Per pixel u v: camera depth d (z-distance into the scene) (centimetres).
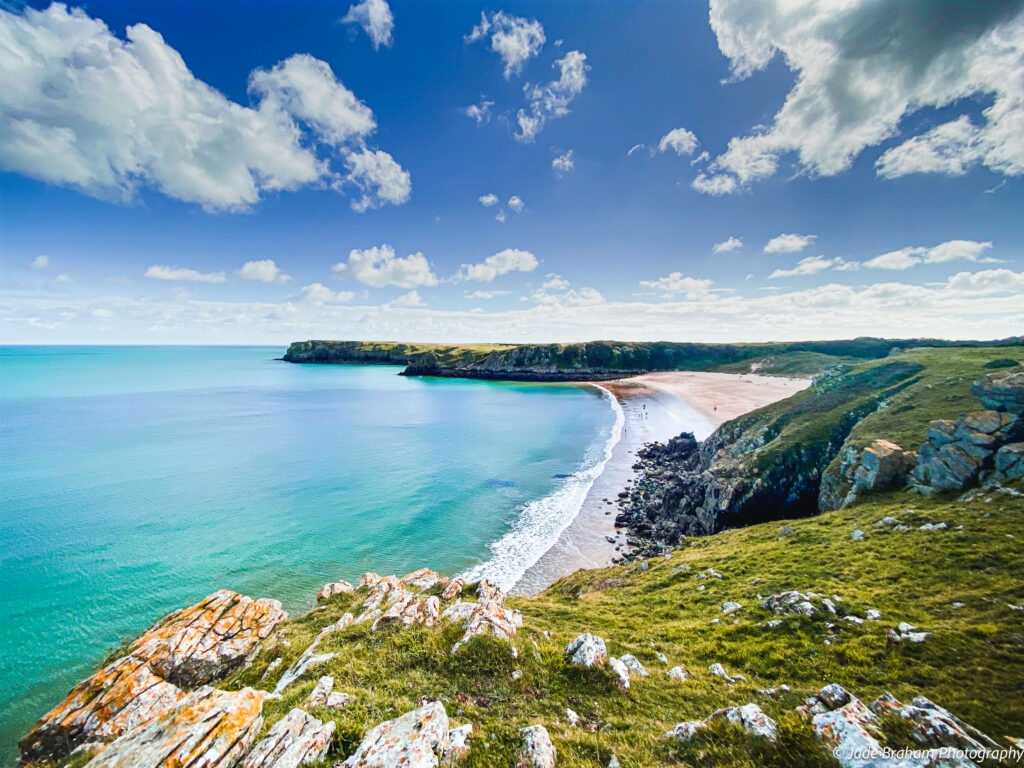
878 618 1758
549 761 993
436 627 1744
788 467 4659
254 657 1892
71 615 3456
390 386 19888
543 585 3847
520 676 1425
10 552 4441
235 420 11438
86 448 8375
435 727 1013
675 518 5356
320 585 3891
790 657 1616
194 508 5619
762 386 15112
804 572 2411
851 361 18325
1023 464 2681
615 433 10200
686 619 2186
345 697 1239
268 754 919
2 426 10175
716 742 1028
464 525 5181
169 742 895
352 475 7038
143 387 18362
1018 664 1330
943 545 2269
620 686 1398
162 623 1977
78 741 1327
